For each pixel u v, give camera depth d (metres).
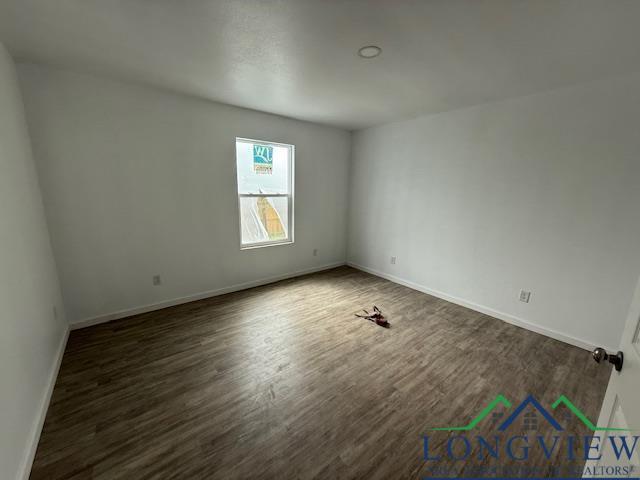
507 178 2.78
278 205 3.98
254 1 1.36
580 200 2.36
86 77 2.35
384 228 4.16
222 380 1.96
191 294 3.27
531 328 2.74
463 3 1.34
